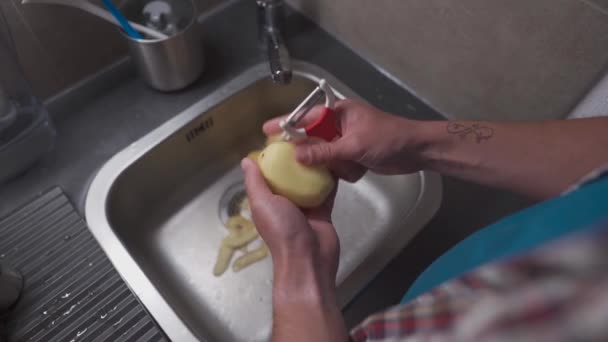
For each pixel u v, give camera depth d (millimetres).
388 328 216
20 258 527
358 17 670
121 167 604
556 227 187
